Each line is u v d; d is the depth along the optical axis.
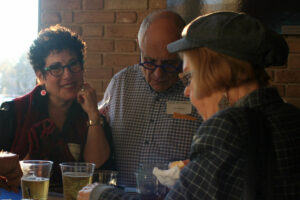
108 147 1.90
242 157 0.95
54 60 1.82
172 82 1.88
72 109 1.92
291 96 3.02
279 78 3.03
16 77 3.40
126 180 1.94
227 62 1.01
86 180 1.36
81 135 1.89
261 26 1.01
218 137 0.96
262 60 1.02
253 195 0.92
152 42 1.76
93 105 1.89
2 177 1.53
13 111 1.87
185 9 3.04
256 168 0.93
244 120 0.97
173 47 1.10
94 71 3.20
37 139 1.83
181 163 1.29
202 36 1.02
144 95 1.98
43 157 1.82
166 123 1.91
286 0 2.93
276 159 0.95
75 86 1.88
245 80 1.02
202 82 1.04
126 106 1.99
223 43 1.00
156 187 1.28
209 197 0.95
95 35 3.20
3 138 1.83
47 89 1.89
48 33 1.86
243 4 2.97
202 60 1.04
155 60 1.79
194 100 1.10
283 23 2.94
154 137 1.92
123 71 2.10
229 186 0.96
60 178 1.83
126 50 3.17
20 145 1.84
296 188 0.96
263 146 0.95
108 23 3.19
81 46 1.92
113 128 2.01
